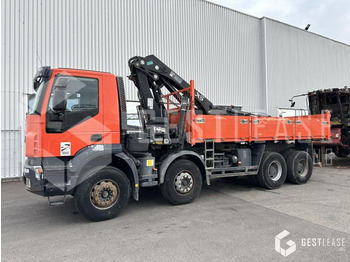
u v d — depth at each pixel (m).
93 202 4.19
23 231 3.93
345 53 18.03
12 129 8.02
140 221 4.25
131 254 3.11
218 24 12.16
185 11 11.16
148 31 10.20
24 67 8.13
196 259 2.95
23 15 8.09
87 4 9.05
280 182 6.52
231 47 12.55
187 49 11.17
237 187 6.75
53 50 8.51
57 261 2.98
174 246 3.30
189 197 5.16
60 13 8.62
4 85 7.86
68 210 4.98
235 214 4.51
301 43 15.24
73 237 3.66
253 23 13.43
